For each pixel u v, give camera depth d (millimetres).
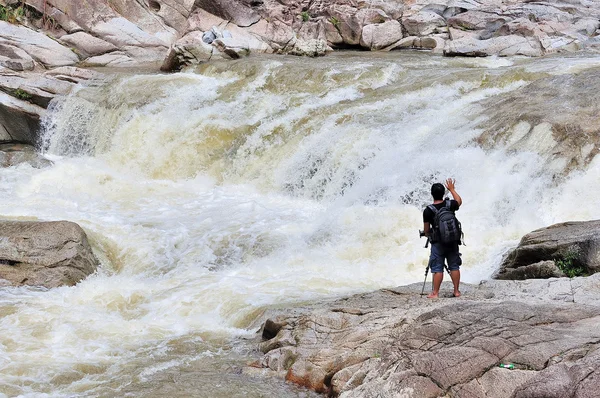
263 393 7270
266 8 27984
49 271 11312
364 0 28969
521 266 10516
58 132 19906
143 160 18406
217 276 11742
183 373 7930
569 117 14055
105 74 21750
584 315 6699
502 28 25672
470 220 12820
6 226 11977
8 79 20172
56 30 25641
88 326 9523
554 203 12719
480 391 5656
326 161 16062
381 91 18656
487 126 14961
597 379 4992
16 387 7566
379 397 6176
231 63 21688
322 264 12086
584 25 25484
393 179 14500
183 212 14922
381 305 8742
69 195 15992
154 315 10164
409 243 12344
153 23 27703
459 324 6777
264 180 16766
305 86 19562
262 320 9344
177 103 19406
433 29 27141
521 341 6086
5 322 9594
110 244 12961
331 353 7547
